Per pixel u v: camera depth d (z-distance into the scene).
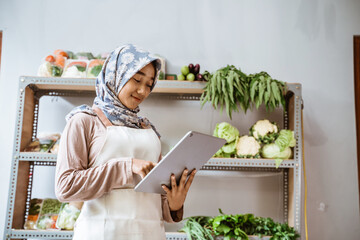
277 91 2.20
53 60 2.34
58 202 2.27
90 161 1.21
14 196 2.11
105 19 2.67
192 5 2.70
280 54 2.67
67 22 2.66
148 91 1.34
